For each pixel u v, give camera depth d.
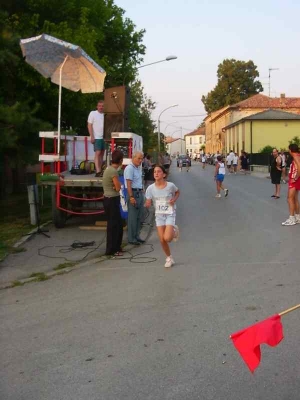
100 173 11.83
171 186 7.97
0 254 9.08
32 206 12.38
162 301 6.30
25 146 14.13
